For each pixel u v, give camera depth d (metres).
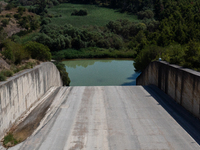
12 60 15.10
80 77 31.48
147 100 14.90
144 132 10.10
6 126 9.63
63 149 8.66
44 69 16.80
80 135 9.84
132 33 75.81
